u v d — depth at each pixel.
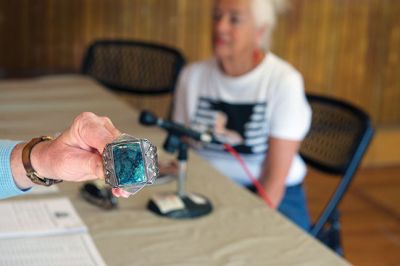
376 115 4.45
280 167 1.96
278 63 2.05
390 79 4.41
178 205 1.46
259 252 1.28
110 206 1.46
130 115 2.33
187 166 1.81
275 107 2.00
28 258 1.20
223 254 1.27
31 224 1.35
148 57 3.06
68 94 2.62
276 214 1.48
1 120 2.18
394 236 3.24
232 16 2.02
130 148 0.70
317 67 4.27
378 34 4.32
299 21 4.15
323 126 2.02
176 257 1.25
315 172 4.02
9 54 3.67
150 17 3.89
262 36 2.05
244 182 2.05
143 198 1.53
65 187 1.59
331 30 4.23
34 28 3.69
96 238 1.31
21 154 0.83
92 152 0.78
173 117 2.26
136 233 1.34
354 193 3.79
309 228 2.03
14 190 0.83
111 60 3.12
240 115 2.06
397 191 3.88
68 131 0.80
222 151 2.06
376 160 4.31
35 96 2.56
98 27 3.81
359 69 4.35
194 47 4.00
